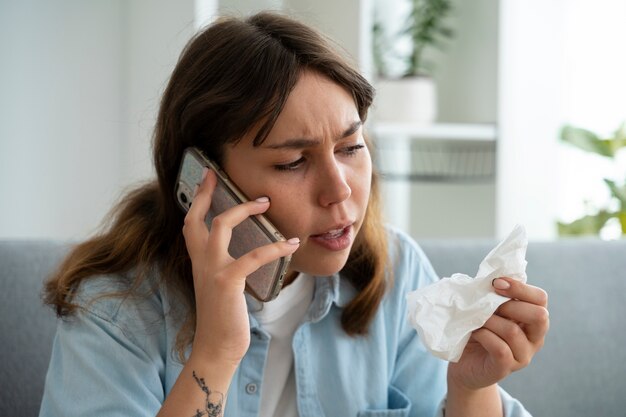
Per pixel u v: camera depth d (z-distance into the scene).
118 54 1.96
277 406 0.98
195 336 0.80
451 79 2.39
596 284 1.25
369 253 1.02
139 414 0.84
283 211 0.81
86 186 2.00
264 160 0.80
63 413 0.85
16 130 1.86
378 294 1.01
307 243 0.83
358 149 0.83
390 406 1.05
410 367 1.05
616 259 1.27
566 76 2.27
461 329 0.81
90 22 1.96
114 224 1.01
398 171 2.44
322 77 0.79
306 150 0.79
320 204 0.81
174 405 0.78
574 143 2.15
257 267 0.78
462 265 1.22
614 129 2.30
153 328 0.92
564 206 2.33
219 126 0.83
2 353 1.06
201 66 0.86
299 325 0.98
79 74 1.97
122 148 1.98
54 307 0.94
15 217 1.88
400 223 2.50
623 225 2.03
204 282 0.79
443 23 2.40
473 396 0.90
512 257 0.82
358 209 0.83
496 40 2.19
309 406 0.97
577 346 1.21
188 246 0.82
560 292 1.23
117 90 1.97
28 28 1.87
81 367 0.87
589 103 2.32
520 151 2.21
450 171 2.42
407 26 2.31
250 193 0.83
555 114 2.24
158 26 1.87
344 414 0.98
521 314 0.82
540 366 1.20
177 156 0.92
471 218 2.35
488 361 0.85
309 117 0.77
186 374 0.78
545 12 2.21
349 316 1.00
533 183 2.23
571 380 1.20
